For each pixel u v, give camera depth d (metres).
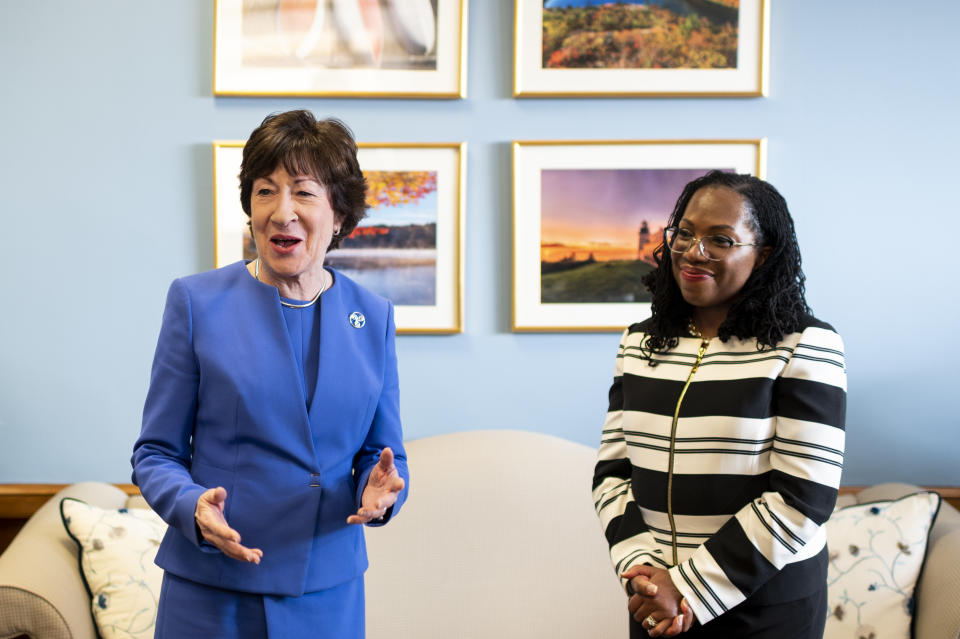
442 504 2.80
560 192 3.02
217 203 2.99
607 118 3.02
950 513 2.68
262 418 1.51
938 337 3.00
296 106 3.02
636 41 2.99
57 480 3.01
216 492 1.36
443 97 3.00
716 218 1.65
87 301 3.02
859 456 3.00
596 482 1.84
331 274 1.70
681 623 1.51
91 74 3.00
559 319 3.02
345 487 1.60
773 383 1.59
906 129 3.00
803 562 1.58
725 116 3.01
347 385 1.59
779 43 3.00
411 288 3.02
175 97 3.01
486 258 3.04
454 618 2.66
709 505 1.59
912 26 2.99
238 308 1.56
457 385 3.05
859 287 3.01
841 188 3.00
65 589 2.24
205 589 1.48
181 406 1.53
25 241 3.00
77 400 3.01
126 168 3.01
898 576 2.45
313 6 2.99
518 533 2.76
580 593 2.70
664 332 1.74
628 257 3.02
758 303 1.64
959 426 2.99
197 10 3.01
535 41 3.00
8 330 3.00
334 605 1.56
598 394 3.04
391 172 3.02
